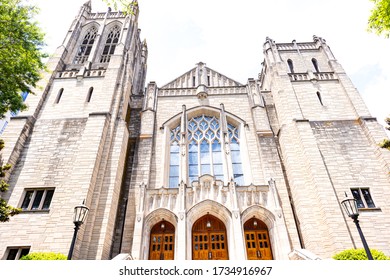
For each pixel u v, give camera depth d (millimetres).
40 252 14445
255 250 18109
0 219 13359
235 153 24078
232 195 18859
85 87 25297
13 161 19750
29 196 18688
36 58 16500
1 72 14977
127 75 27359
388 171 19688
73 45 30672
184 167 22234
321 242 17406
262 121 25078
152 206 18922
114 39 33281
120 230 19719
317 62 30078
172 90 28828
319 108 24828
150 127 24875
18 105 15742
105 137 21328
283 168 23094
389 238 17031
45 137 21516
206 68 31719
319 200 18594
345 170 20406
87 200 17344
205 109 26641
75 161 19094
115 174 19688
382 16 14641
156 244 18359
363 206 18750
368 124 22625
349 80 26641
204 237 18672
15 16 15312
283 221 17812
